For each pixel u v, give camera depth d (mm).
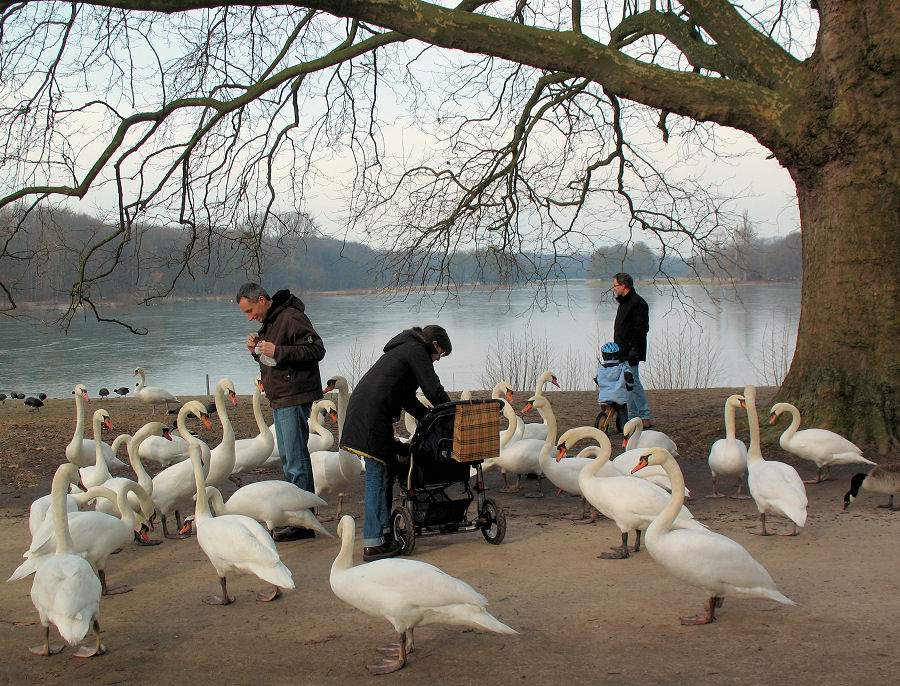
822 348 10172
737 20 9961
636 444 9250
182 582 6207
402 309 59188
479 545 7020
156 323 49375
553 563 6395
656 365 19828
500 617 5133
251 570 5348
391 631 5008
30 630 5160
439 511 6859
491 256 15938
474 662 4422
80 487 9328
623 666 4234
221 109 11836
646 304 11406
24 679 4340
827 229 10062
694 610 5168
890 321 9711
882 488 7523
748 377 23328
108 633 5086
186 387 24594
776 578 5719
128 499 7402
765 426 10773
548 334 36750
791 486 6699
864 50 9305
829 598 5219
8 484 9930
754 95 9391
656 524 5043
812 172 9969
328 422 13852
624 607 5262
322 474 8117
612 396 11539
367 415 6438
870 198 9664
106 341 39250
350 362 27438
